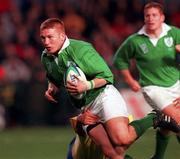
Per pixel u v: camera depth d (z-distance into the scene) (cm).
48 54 2422
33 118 4800
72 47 2373
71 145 2608
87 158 2539
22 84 4825
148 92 2847
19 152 3600
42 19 5266
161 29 2833
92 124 2422
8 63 4953
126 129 2384
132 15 5303
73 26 5150
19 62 4956
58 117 4769
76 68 2358
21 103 4803
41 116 4791
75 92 2339
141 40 2852
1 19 5397
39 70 4803
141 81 2873
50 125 4794
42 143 3956
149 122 2488
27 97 4800
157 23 2819
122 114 2397
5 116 4800
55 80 2517
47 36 2366
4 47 5100
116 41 5038
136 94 4422
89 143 2519
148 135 4228
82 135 2505
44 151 3619
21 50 5112
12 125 4831
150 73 2848
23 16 5416
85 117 2433
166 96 2823
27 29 5234
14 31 5262
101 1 5356
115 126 2375
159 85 2836
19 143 3978
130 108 4428
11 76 4903
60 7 5288
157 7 2822
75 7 5316
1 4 5634
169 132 2759
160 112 2572
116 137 2373
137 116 4419
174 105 2819
